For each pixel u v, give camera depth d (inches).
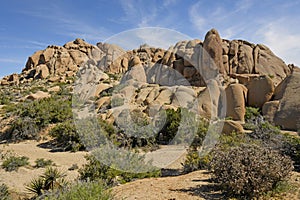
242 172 193.3
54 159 451.2
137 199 195.3
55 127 597.6
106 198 163.6
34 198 268.7
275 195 201.9
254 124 633.6
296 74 772.0
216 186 225.9
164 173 322.0
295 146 331.9
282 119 671.1
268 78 804.0
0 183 319.9
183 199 194.9
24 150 531.2
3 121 714.2
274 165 198.2
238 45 1147.9
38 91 1106.1
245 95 809.5
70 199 159.6
